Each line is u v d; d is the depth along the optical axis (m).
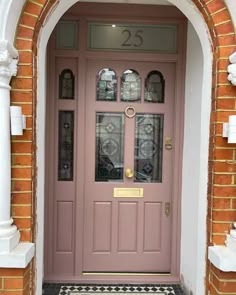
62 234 3.21
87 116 3.20
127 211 3.26
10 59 1.96
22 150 2.09
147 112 3.24
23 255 1.93
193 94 2.88
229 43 2.07
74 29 3.13
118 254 3.27
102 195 3.24
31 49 2.07
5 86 1.96
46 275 3.18
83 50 3.12
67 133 3.20
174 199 3.23
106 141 3.24
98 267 3.26
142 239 3.28
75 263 3.21
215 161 2.12
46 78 3.08
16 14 1.99
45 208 3.16
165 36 3.19
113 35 3.17
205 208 2.26
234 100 2.09
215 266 2.04
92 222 3.24
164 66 3.22
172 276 3.25
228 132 2.02
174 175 3.23
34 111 2.14
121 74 3.21
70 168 3.21
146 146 3.27
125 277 3.21
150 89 3.24
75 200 3.20
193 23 2.35
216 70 2.11
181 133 3.19
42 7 2.06
